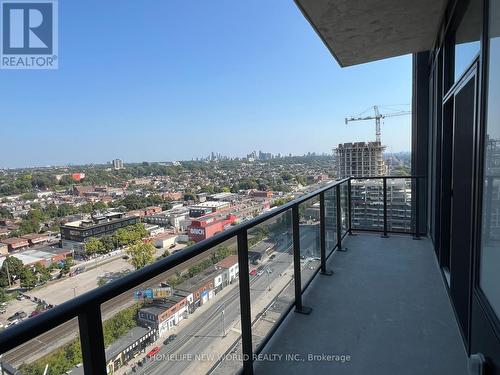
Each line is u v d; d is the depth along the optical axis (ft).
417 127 15.34
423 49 13.58
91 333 2.80
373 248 13.30
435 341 6.72
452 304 7.98
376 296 8.90
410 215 15.16
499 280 3.98
